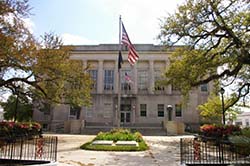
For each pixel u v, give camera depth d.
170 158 13.95
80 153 15.55
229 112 40.97
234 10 19.41
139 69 52.28
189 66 21.55
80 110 47.72
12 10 13.61
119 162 12.52
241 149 10.91
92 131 39.44
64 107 50.34
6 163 10.48
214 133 19.61
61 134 36.16
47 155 14.25
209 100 41.78
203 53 21.41
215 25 20.00
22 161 10.69
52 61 22.67
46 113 51.25
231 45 19.67
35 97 26.23
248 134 12.93
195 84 22.08
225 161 11.16
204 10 19.58
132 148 17.20
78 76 26.36
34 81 23.19
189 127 47.53
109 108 50.31
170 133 38.03
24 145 18.03
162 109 50.12
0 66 17.67
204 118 44.66
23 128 21.95
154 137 31.06
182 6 21.44
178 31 21.33
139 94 50.75
